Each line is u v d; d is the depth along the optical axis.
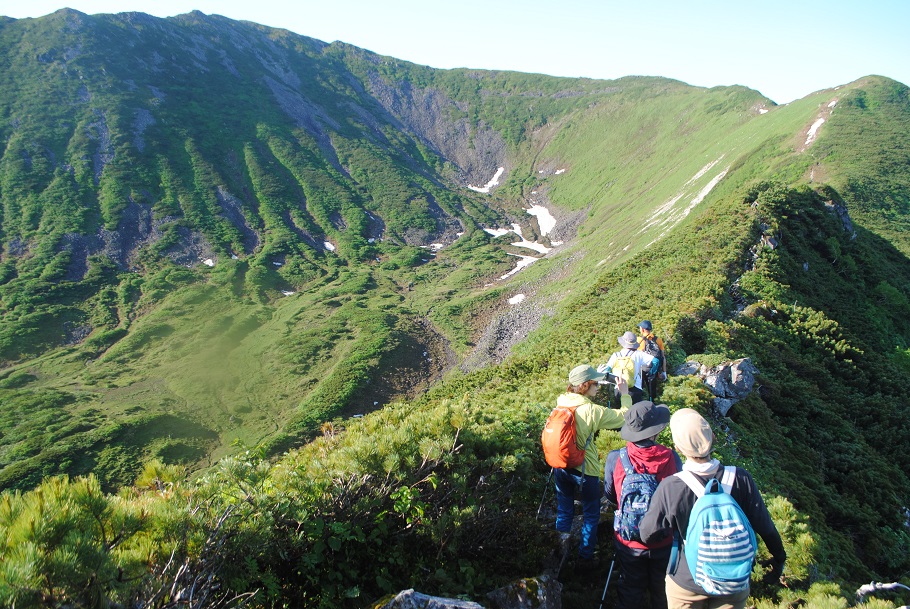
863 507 17.52
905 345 41.44
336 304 98.31
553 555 6.58
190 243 115.81
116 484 52.56
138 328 86.75
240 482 5.42
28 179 121.44
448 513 6.16
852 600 6.68
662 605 5.13
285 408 66.25
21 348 80.25
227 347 81.81
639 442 5.28
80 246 106.88
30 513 3.31
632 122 189.62
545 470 8.19
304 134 180.88
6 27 171.12
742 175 92.81
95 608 3.26
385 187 165.00
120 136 142.00
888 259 60.28
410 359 77.19
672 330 24.14
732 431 16.98
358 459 6.09
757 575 7.29
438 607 4.65
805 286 41.81
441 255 132.12
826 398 26.38
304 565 5.18
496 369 39.84
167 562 4.21
